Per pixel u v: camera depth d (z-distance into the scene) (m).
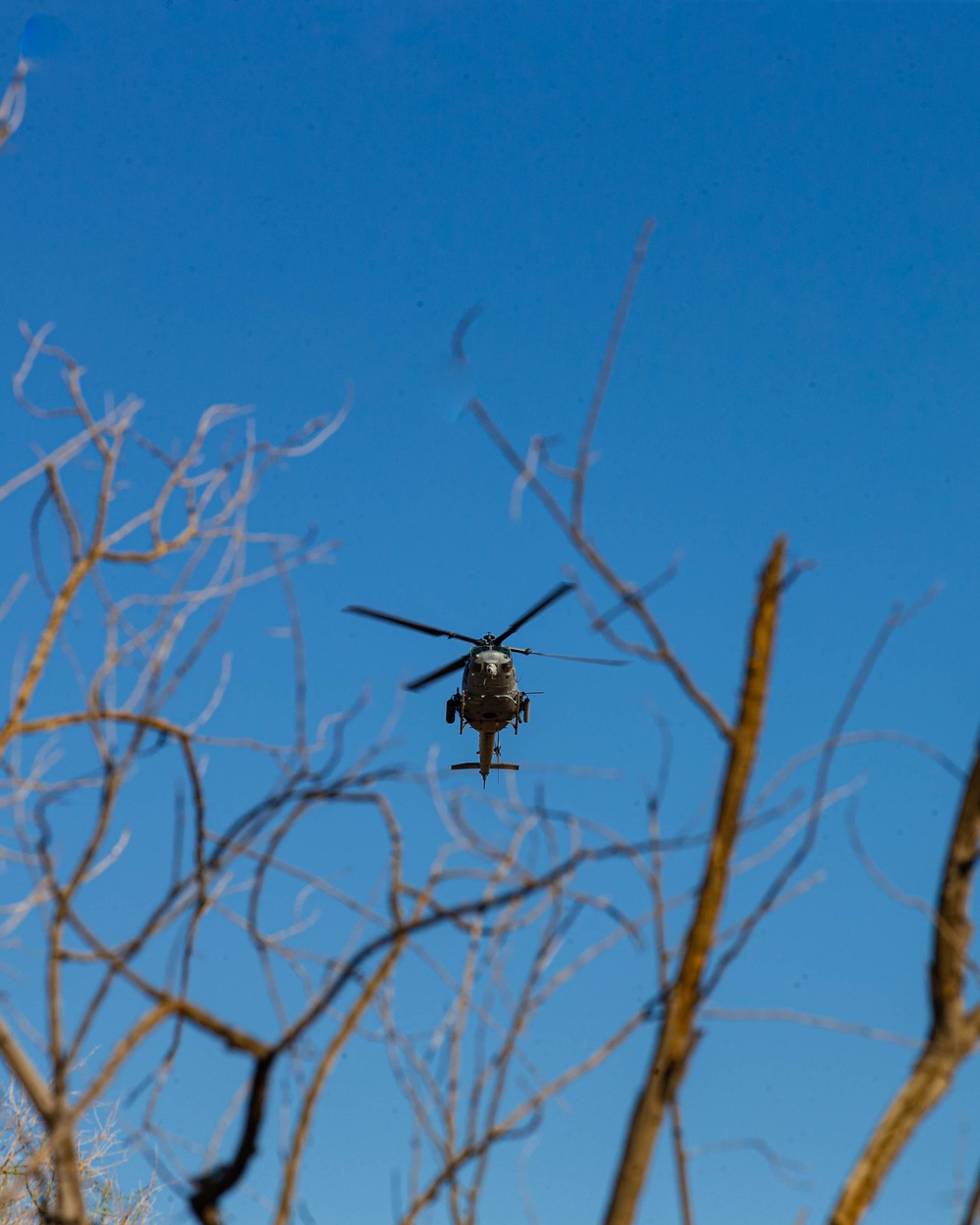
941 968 4.98
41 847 5.00
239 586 5.55
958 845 5.10
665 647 4.80
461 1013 5.20
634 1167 4.55
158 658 5.40
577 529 4.67
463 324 4.62
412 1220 4.90
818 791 4.81
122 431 5.74
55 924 4.96
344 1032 5.11
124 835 5.10
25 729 5.25
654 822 5.05
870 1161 4.82
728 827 4.74
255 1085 4.73
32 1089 4.84
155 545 5.74
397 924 5.25
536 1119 4.97
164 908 5.04
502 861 5.36
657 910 5.05
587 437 4.69
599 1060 5.02
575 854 5.04
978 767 5.13
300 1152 4.93
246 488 5.77
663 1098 4.61
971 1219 4.72
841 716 4.87
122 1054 4.76
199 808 5.41
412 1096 5.13
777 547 4.98
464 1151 4.96
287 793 5.22
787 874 4.75
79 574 5.55
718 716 4.79
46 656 5.41
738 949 4.70
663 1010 4.77
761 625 4.90
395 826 5.36
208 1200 4.69
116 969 4.91
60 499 5.59
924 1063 4.90
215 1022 4.81
